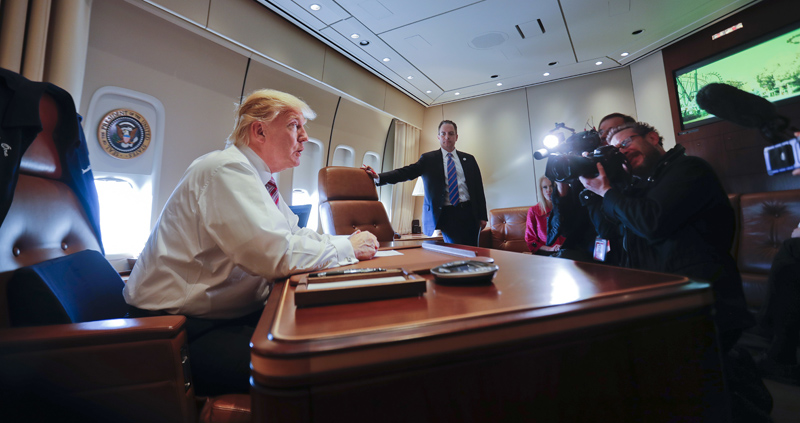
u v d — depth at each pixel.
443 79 4.42
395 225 5.10
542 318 0.38
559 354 0.39
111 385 0.58
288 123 1.10
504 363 0.36
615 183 0.95
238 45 2.78
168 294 0.88
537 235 3.10
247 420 0.63
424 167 2.87
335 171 2.12
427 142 5.46
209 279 0.89
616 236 1.08
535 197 4.52
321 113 3.82
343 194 2.10
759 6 1.61
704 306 0.46
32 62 1.65
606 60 3.85
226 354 0.78
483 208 3.06
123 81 2.22
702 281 0.51
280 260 0.76
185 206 0.89
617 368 0.41
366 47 3.62
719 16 2.92
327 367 0.31
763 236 1.38
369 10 2.97
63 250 0.89
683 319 0.45
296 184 3.73
